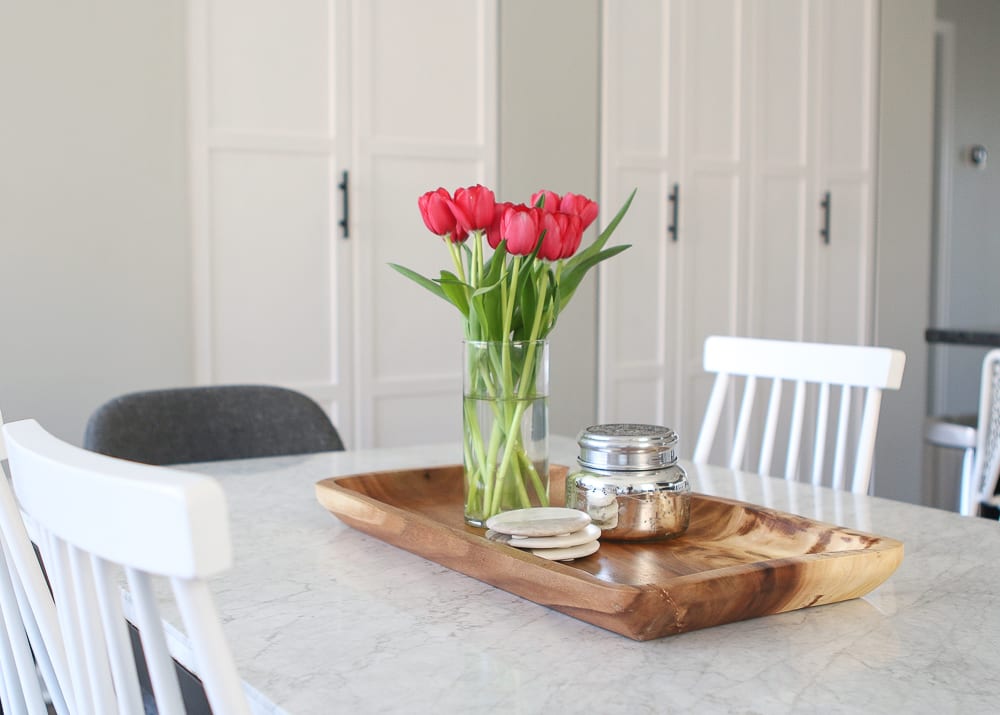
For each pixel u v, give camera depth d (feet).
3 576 3.28
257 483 5.23
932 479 14.60
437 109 10.62
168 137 9.20
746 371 6.06
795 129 13.17
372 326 10.37
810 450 13.62
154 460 6.10
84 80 8.79
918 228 14.24
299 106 9.84
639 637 2.95
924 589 3.47
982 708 2.48
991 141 16.78
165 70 9.14
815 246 13.44
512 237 3.66
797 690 2.60
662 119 12.12
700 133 12.42
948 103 16.34
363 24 10.12
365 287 10.30
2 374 8.62
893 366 5.32
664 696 2.56
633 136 11.94
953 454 14.61
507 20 10.98
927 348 14.39
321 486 4.35
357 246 10.23
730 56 12.58
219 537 1.80
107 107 8.90
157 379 9.29
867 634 3.02
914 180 14.16
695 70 12.32
